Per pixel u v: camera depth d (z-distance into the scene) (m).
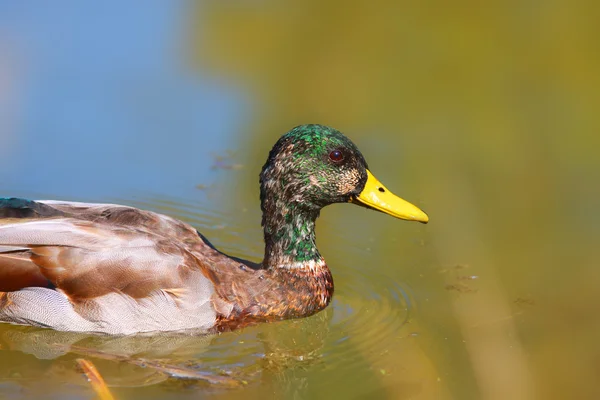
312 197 11.82
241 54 19.06
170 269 10.95
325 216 14.83
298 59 19.09
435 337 11.35
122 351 10.80
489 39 19.84
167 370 10.37
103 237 11.07
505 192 14.94
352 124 16.91
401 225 14.46
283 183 11.79
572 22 20.25
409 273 13.05
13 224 11.22
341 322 11.85
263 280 11.73
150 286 10.86
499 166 15.73
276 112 17.08
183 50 19.02
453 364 10.74
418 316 11.91
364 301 12.42
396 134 16.66
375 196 11.84
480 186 15.10
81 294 10.88
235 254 13.55
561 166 15.65
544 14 20.58
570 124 16.95
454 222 14.22
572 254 13.19
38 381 10.10
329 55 19.30
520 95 17.98
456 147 16.27
